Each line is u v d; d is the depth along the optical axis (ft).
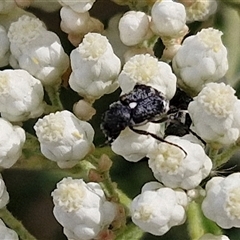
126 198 0.27
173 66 0.27
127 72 0.26
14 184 0.30
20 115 0.27
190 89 0.27
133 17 0.27
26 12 0.29
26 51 0.27
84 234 0.26
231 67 0.30
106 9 0.29
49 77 0.27
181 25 0.27
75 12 0.28
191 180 0.26
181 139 0.26
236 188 0.25
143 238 0.29
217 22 0.30
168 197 0.25
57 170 0.28
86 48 0.27
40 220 0.30
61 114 0.26
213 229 0.27
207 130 0.26
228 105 0.25
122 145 0.26
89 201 0.26
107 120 0.25
